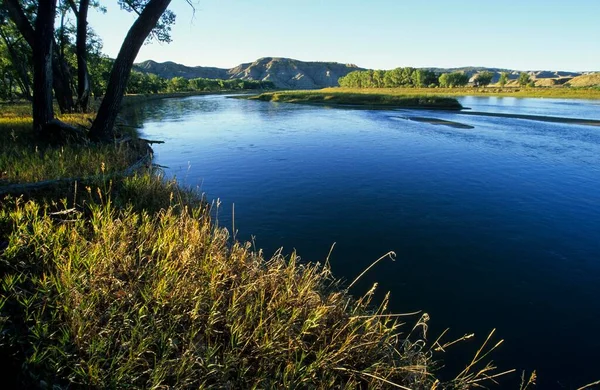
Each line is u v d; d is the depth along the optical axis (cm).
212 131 2958
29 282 436
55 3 1377
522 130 2981
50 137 1366
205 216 724
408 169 1672
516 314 631
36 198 701
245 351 383
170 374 339
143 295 400
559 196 1291
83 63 2295
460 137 2616
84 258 448
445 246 888
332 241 902
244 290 459
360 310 507
